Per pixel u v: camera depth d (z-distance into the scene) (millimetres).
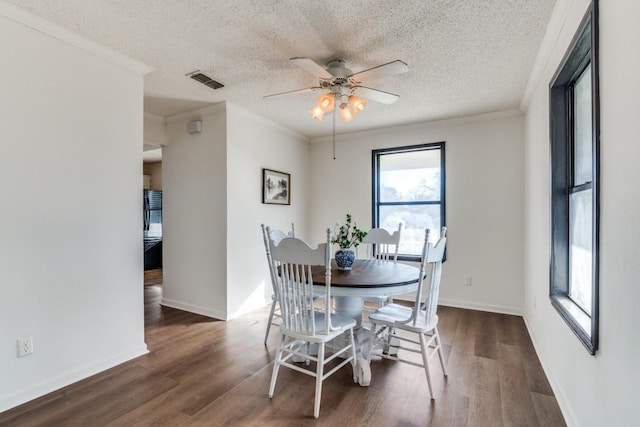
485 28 2086
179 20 2021
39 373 2018
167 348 2754
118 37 2223
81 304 2238
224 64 2609
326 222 4910
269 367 2426
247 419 1813
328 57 2467
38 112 2031
